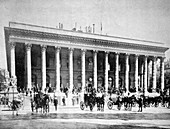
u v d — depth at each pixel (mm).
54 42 55125
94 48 60719
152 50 69250
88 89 51906
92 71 65438
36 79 57750
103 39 60938
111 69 70938
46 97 28734
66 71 61562
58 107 33875
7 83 39812
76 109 32125
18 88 49688
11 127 20641
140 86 76000
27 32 50750
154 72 70000
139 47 67062
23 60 58375
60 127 20703
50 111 29625
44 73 53875
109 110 32094
